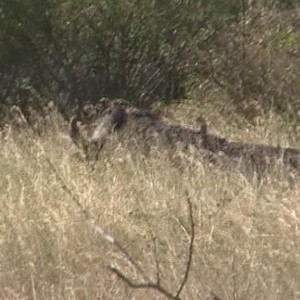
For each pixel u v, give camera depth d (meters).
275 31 42.28
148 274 18.78
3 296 18.69
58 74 39.56
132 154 27.61
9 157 27.45
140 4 40.19
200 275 18.34
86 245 20.53
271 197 22.66
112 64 40.69
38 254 20.08
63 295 18.36
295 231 20.36
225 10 41.09
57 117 33.59
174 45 41.47
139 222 21.80
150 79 41.31
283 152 26.55
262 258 19.28
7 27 38.06
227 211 21.83
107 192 23.59
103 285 18.66
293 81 39.31
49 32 38.66
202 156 26.66
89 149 28.12
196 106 39.50
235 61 40.59
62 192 23.23
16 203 22.91
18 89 38.53
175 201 22.64
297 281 18.27
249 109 37.97
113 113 29.34
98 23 39.81
